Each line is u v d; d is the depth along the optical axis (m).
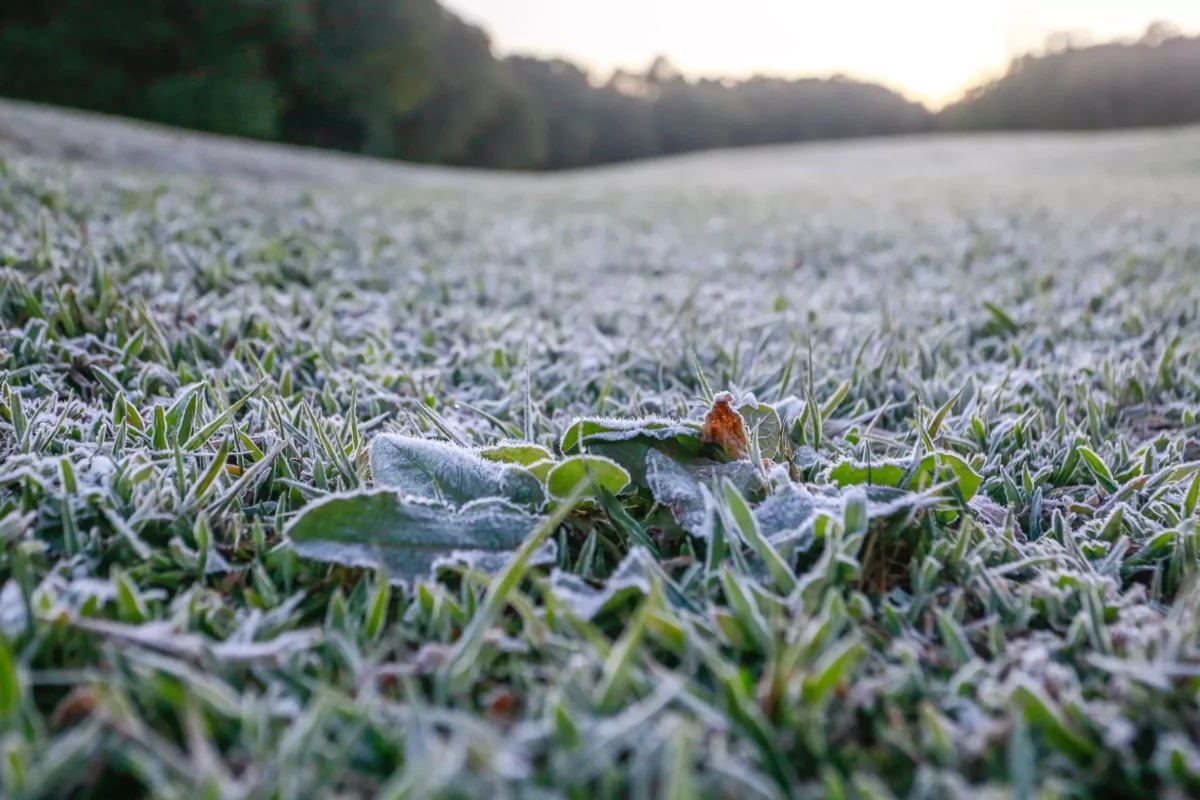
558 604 0.17
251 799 0.14
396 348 0.41
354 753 0.15
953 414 0.34
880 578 0.21
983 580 0.20
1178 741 0.16
